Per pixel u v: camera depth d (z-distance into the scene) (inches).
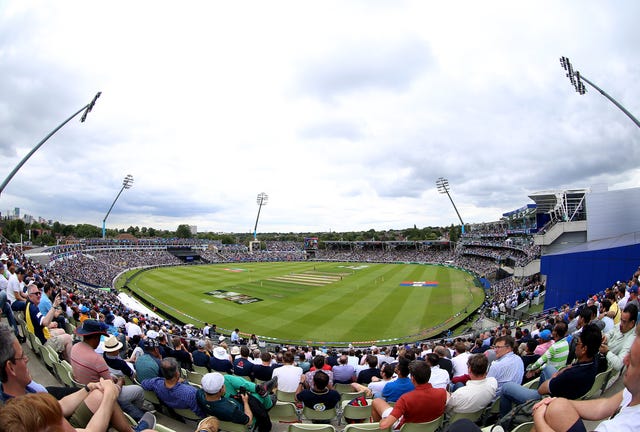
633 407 88.7
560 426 103.8
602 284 967.0
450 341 782.5
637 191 1411.2
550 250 1619.1
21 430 75.1
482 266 2551.7
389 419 174.1
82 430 118.5
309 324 1191.6
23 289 474.9
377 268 2903.5
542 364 256.1
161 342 431.2
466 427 95.9
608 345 253.9
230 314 1336.1
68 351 263.3
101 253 3316.9
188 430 222.8
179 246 4126.5
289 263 3585.1
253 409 210.1
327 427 177.6
